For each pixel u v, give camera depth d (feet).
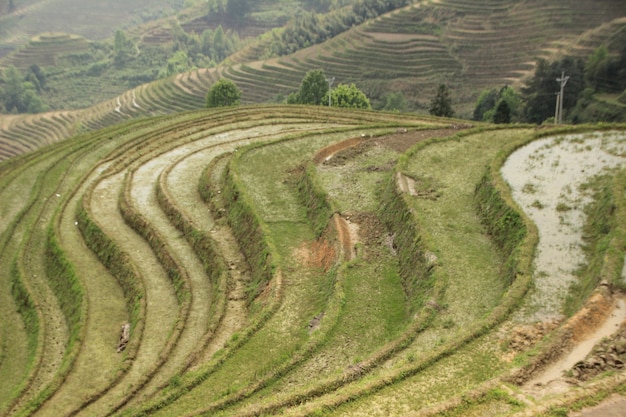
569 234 82.94
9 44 645.92
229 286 96.07
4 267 116.37
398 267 89.20
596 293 65.51
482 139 130.31
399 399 56.80
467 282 78.07
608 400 50.67
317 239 101.96
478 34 321.11
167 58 549.95
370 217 104.06
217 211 118.73
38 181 148.25
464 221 94.48
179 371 75.77
